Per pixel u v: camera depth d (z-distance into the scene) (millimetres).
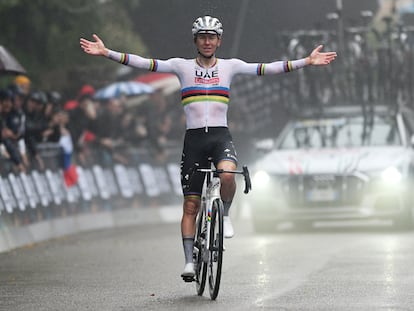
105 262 27875
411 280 22844
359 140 39156
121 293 21656
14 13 44312
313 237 35219
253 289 21922
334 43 40938
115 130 45594
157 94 50062
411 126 41312
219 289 21906
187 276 20844
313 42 40438
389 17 42281
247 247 31609
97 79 45969
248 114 52500
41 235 36156
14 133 35312
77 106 43000
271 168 37656
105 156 43500
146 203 45875
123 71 48938
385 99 40906
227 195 20594
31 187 36188
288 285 22469
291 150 39281
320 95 41000
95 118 43312
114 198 43562
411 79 42062
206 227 20641
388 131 39312
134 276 24578
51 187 38062
